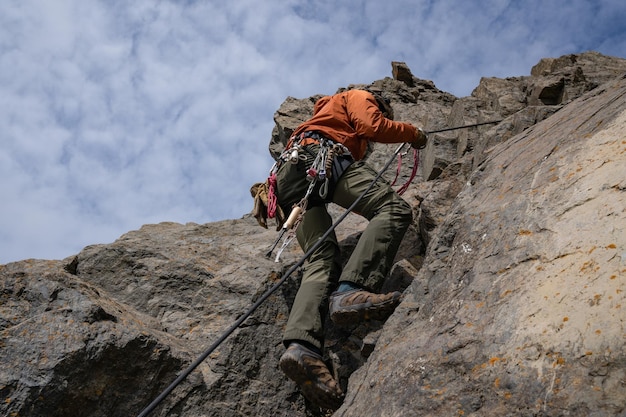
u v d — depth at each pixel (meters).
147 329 4.16
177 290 4.62
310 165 4.40
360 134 4.50
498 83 7.38
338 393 3.81
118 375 3.87
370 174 4.45
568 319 2.70
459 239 3.74
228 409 4.00
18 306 3.98
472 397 2.71
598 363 2.50
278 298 4.56
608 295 2.68
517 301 2.96
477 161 5.18
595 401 2.40
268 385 4.18
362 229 5.26
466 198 4.11
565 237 3.08
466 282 3.37
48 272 4.16
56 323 3.86
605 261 2.82
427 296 3.73
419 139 4.72
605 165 3.33
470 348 2.92
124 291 4.62
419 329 3.38
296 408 4.15
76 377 3.74
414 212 5.09
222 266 4.83
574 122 3.99
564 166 3.56
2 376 3.63
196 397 3.97
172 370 4.00
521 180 3.77
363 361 4.18
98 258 4.76
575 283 2.83
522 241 3.28
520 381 2.63
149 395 3.91
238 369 4.17
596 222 3.04
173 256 4.82
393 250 4.21
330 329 4.34
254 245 5.25
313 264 4.27
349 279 4.05
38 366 3.69
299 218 4.20
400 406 2.90
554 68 7.60
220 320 4.42
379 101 4.75
